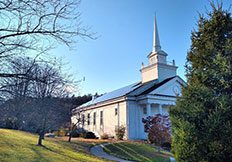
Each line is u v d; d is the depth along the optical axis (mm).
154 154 19484
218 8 8227
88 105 42500
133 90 32438
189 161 6574
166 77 34250
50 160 10508
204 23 8391
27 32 5406
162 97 30219
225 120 6438
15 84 5234
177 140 7121
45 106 12094
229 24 7898
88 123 42000
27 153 11320
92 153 18328
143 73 36500
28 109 6141
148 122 24578
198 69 7797
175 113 7465
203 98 7059
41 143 15422
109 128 35438
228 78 7027
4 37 5156
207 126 6480
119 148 21672
